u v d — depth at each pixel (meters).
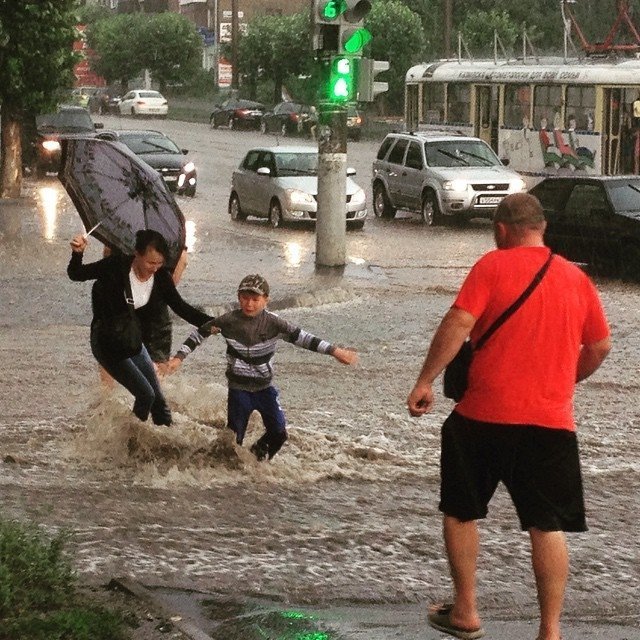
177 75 155.12
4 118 57.75
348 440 16.42
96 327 14.89
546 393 9.23
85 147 16.31
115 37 155.12
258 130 118.38
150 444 14.98
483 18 115.56
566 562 9.20
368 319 28.05
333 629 9.54
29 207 54.09
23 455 15.16
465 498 9.35
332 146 35.78
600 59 55.09
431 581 11.02
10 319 27.44
